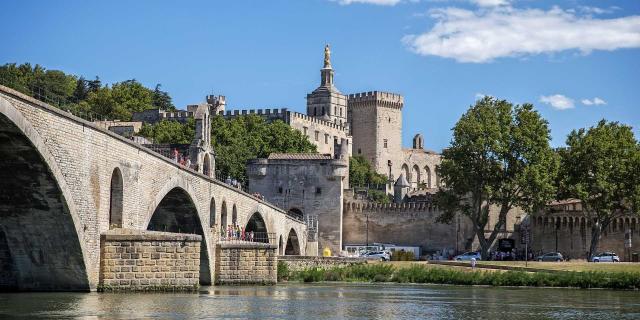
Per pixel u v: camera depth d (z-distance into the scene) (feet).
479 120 566.36
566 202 636.89
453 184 571.69
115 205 257.96
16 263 236.63
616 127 575.38
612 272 395.75
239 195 410.31
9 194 217.97
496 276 406.21
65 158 218.59
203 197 340.80
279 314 219.61
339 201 643.45
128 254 244.63
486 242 565.94
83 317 189.78
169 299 237.04
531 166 545.44
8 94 190.19
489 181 560.61
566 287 392.68
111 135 246.88
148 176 278.87
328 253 614.75
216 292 289.74
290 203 647.97
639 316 237.25
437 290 355.36
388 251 633.20
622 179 551.59
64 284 239.09
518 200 555.28
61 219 223.51
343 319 213.46
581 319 227.61
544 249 637.71
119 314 197.36
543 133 559.79
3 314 193.06
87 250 233.76
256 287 333.01
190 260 252.83
